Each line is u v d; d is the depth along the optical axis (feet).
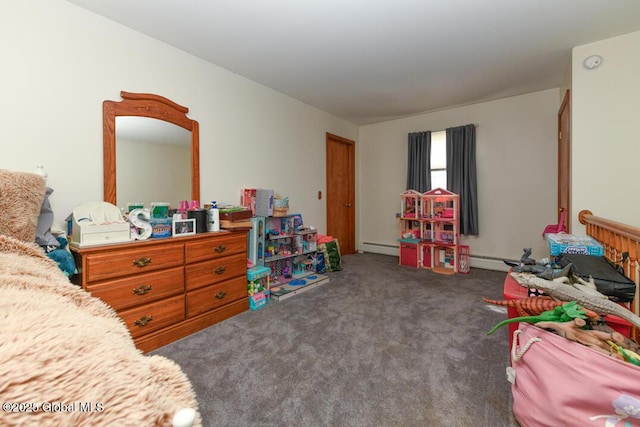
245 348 6.07
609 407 2.89
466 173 12.97
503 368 5.33
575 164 7.95
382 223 16.42
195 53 8.27
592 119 7.73
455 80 10.39
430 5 6.24
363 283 10.83
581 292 3.85
